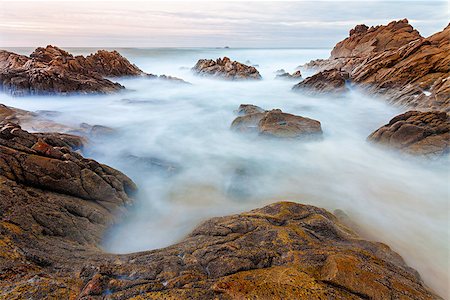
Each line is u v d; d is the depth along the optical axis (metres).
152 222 10.33
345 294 4.93
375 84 30.19
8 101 27.91
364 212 11.32
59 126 17.36
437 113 15.65
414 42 30.80
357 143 18.66
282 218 8.02
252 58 103.19
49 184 8.79
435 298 5.39
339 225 8.57
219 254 6.18
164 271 5.61
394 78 28.03
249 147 18.00
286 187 13.28
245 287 4.96
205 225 8.33
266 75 62.78
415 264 8.55
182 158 16.38
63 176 9.02
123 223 9.64
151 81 45.34
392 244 9.41
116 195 10.04
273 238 6.78
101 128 17.84
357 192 12.88
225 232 7.33
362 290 5.03
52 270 5.73
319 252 6.11
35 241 6.56
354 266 5.46
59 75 30.31
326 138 19.45
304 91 35.78
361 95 30.97
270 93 38.16
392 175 14.41
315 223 7.70
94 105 27.94
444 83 21.62
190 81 51.16
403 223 10.62
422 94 22.36
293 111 27.58
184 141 19.08
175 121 23.58
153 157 16.25
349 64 45.59
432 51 27.28
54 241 6.93
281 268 5.55
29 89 29.08
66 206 8.37
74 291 5.00
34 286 4.89
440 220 10.80
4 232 6.29
